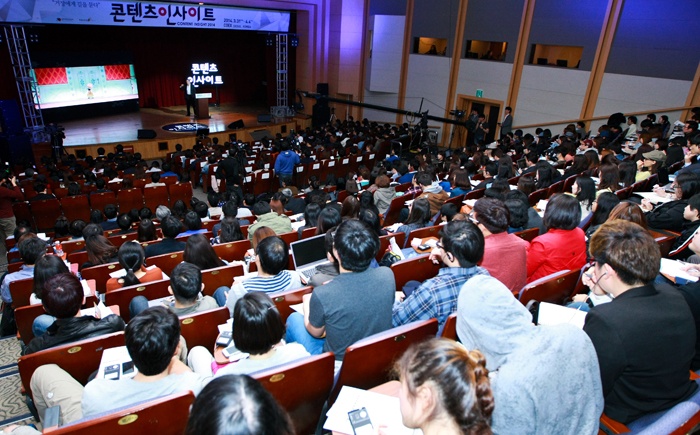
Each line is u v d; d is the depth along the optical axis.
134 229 6.16
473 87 14.79
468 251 2.15
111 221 6.29
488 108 14.88
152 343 1.74
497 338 1.47
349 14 16.83
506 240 2.55
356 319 2.07
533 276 2.96
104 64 16.72
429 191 5.56
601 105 12.19
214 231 5.22
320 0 16.97
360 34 16.88
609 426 1.66
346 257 2.07
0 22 11.39
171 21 13.52
